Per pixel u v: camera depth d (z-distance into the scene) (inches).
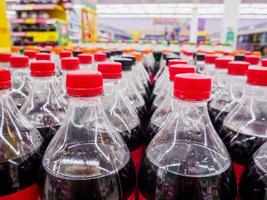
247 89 26.5
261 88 24.7
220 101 32.2
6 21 77.0
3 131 20.2
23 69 31.3
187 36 400.5
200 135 20.6
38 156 20.5
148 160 20.2
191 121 20.9
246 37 287.4
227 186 18.6
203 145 20.3
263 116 25.0
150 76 66.3
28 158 19.6
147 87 47.6
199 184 18.0
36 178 19.6
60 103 27.4
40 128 24.7
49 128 24.9
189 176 18.2
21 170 18.8
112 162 19.4
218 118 29.8
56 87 28.7
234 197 19.2
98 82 16.3
